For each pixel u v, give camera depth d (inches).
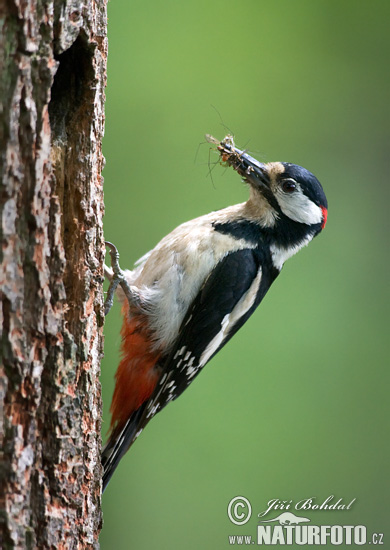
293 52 564.4
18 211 192.7
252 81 554.3
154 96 534.9
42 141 195.0
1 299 190.1
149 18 542.3
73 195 227.6
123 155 526.3
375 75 588.4
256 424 484.7
